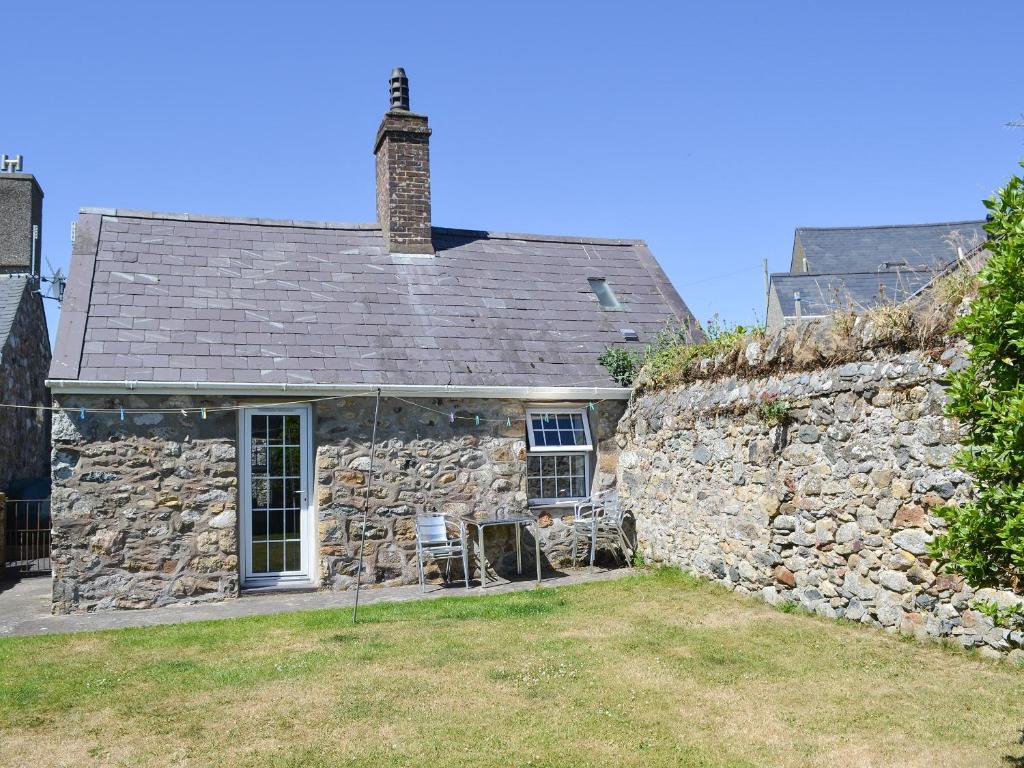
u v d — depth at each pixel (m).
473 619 8.63
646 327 13.77
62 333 10.45
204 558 10.29
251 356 11.01
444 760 4.91
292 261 13.00
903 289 8.27
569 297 13.97
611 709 5.70
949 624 6.66
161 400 10.27
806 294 21.42
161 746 5.24
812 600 8.11
